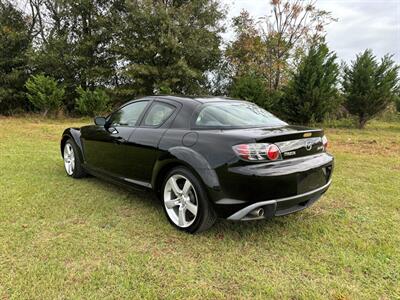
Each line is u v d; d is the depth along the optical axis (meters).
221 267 2.54
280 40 20.45
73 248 2.75
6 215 3.39
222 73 21.48
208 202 2.90
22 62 18.44
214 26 19.88
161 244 2.88
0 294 2.14
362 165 6.30
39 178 4.84
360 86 14.58
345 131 13.53
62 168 5.53
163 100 3.69
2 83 18.23
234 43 21.25
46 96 16.09
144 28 18.78
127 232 3.09
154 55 18.89
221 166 2.76
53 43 18.27
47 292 2.17
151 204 3.83
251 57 20.98
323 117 14.94
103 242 2.88
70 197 4.01
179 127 3.28
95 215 3.48
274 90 18.66
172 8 18.50
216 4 19.59
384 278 2.44
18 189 4.26
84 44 18.95
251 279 2.39
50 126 12.43
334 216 3.61
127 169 3.77
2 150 7.05
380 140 10.36
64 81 19.03
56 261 2.54
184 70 18.39
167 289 2.25
